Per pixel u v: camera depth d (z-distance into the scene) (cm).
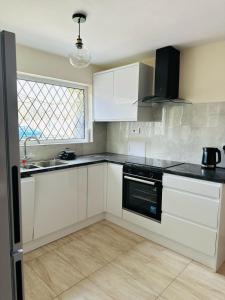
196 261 216
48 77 288
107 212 303
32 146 281
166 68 258
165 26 206
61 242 248
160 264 210
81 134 349
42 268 203
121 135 349
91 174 280
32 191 216
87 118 352
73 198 262
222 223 201
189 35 226
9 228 77
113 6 171
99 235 265
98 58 303
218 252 201
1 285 76
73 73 312
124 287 180
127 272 198
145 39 237
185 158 275
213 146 250
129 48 265
